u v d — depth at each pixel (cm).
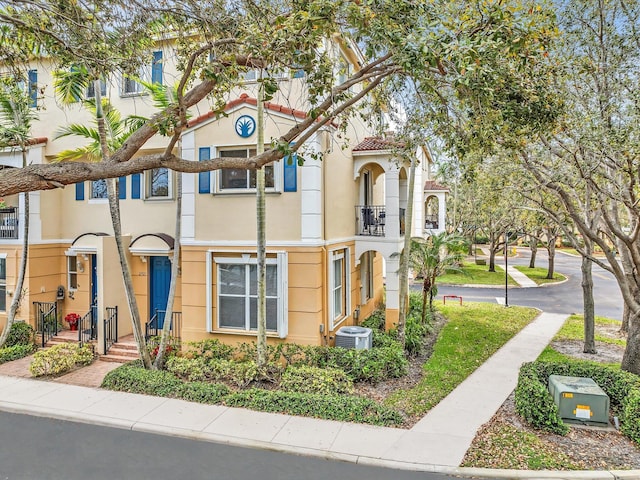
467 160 1080
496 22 617
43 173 565
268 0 727
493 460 684
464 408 896
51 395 973
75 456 716
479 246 5722
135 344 1284
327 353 1116
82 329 1416
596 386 840
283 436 771
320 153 1009
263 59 648
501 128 731
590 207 1109
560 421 773
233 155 1216
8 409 905
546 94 753
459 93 682
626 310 1567
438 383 1041
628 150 855
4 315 1439
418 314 1645
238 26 700
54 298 1498
